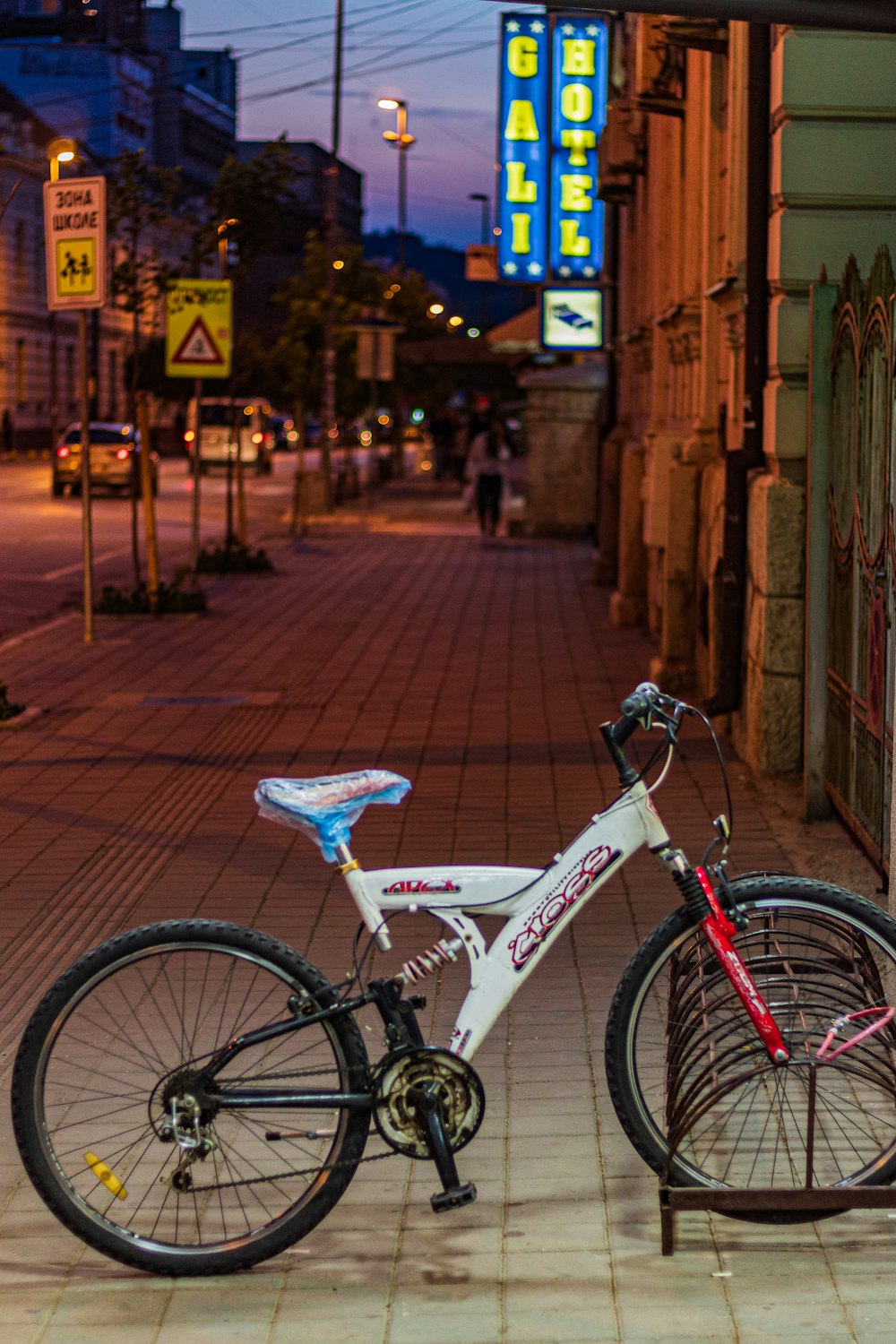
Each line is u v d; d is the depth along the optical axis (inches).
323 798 151.9
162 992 151.1
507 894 151.9
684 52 533.3
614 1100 154.3
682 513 463.8
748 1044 154.3
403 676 506.3
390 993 150.9
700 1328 137.7
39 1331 139.5
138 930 150.4
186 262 681.6
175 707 452.1
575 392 1075.3
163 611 641.6
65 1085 150.6
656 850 154.0
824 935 178.4
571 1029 205.2
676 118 569.0
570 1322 138.9
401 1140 150.1
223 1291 146.2
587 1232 154.1
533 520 1088.8
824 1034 153.3
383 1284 146.0
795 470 339.0
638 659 542.0
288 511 1336.1
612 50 831.7
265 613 669.9
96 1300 144.9
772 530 330.0
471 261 890.1
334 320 1593.3
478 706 450.6
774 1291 143.3
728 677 364.5
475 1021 150.9
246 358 2566.4
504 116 813.9
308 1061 151.1
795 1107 163.5
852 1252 149.7
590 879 152.0
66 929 251.8
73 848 301.1
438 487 1792.6
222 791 347.3
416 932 237.8
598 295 824.3
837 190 332.2
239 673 511.2
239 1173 151.6
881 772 252.7
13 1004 219.1
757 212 346.0
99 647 567.8
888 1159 155.3
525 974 151.7
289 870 283.7
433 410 2133.4
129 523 1170.0
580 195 816.9
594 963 230.4
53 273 535.8
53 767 374.0
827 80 329.1
